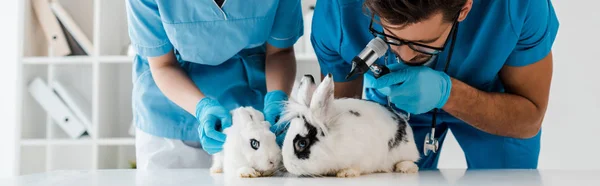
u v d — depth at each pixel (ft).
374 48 3.99
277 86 5.36
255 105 5.72
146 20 4.92
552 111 8.30
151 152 5.73
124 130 9.51
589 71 8.14
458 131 5.52
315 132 3.77
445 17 3.75
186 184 3.46
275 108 4.54
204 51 5.11
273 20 5.10
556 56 8.23
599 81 8.13
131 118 9.55
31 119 9.25
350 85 5.34
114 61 8.61
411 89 4.29
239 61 5.69
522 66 4.70
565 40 8.19
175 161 5.71
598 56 8.11
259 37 5.09
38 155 9.48
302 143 3.77
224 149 4.19
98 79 8.60
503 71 4.89
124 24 9.50
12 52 9.16
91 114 9.16
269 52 5.57
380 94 5.32
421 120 5.41
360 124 3.89
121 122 9.52
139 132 5.82
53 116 8.89
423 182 3.51
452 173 4.23
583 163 8.26
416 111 4.50
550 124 8.32
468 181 3.60
